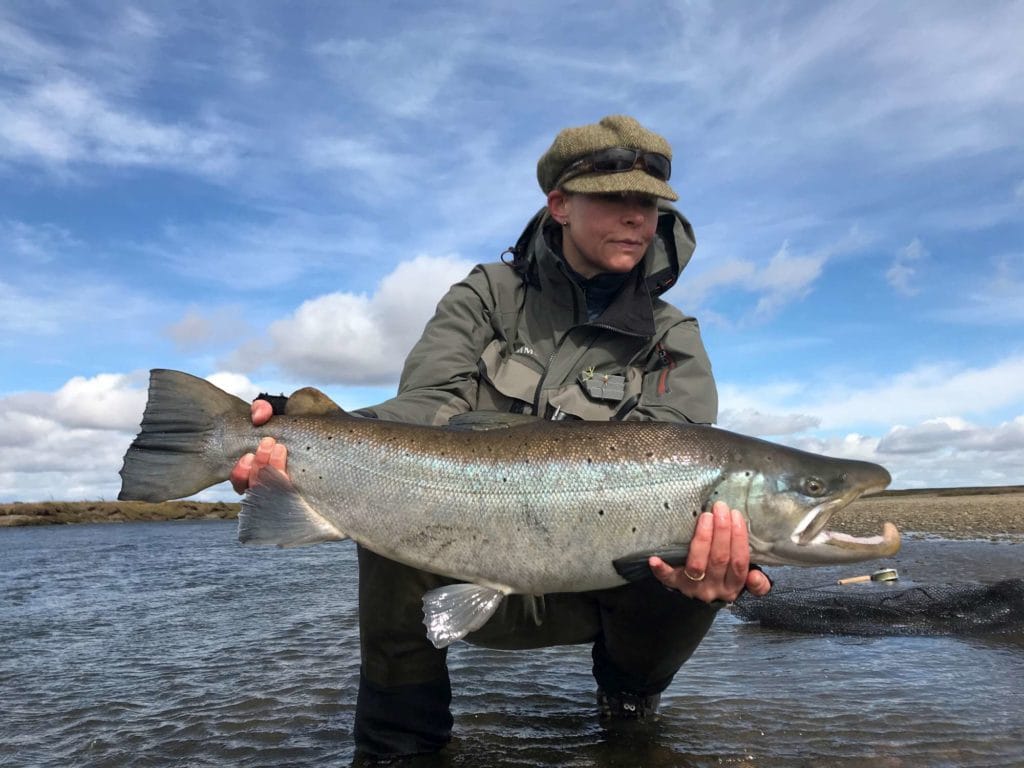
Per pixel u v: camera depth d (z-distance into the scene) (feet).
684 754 2.93
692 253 3.73
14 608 7.72
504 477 2.89
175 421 3.20
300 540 3.02
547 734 3.23
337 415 3.14
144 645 5.51
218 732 3.38
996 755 2.82
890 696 3.63
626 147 3.36
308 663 4.65
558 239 3.69
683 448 2.92
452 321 3.55
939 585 6.67
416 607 2.97
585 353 3.54
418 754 2.99
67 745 3.28
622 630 3.17
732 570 2.70
